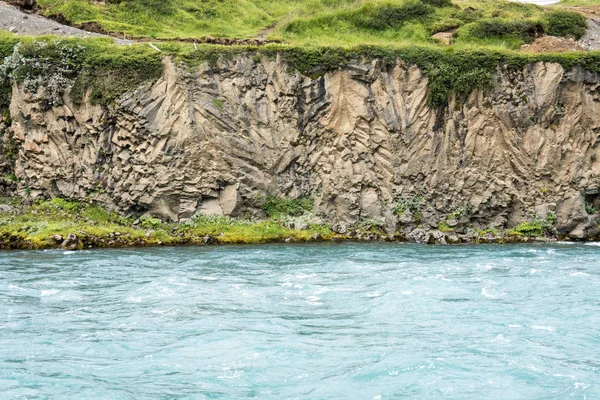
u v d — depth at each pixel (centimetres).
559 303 1650
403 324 1472
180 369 1198
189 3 4459
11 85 3186
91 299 1747
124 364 1227
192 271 2175
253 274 2114
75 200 3080
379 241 3042
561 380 1119
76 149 3125
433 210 3178
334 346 1312
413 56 3294
